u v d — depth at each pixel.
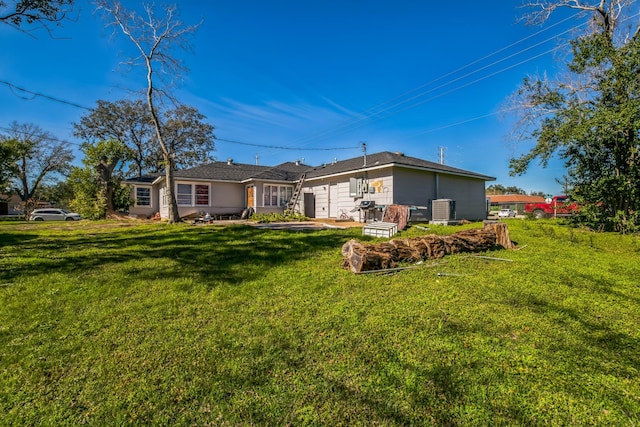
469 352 2.51
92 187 15.86
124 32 12.38
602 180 8.84
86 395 2.04
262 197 17.41
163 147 13.03
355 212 14.28
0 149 23.67
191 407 1.93
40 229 11.06
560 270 5.09
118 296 3.80
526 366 2.31
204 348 2.60
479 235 6.81
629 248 7.05
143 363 2.39
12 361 2.42
